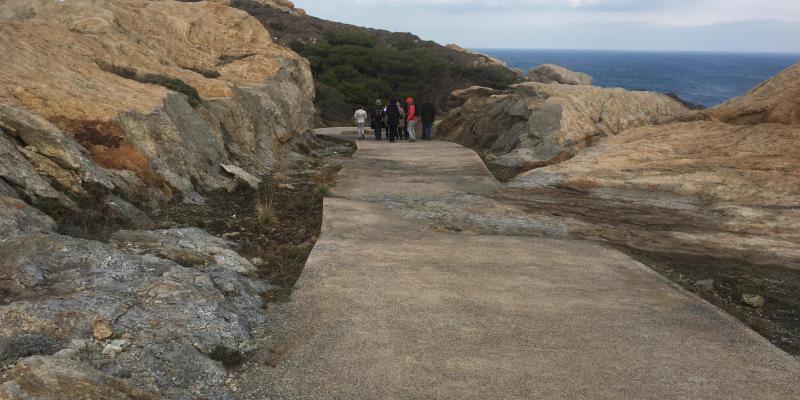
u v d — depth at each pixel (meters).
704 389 3.58
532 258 6.35
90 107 7.64
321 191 9.80
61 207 5.80
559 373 3.70
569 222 8.16
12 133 6.18
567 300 5.06
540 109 16.28
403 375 3.62
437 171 12.41
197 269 5.06
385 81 50.91
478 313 4.67
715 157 10.97
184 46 15.29
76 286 4.02
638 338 4.30
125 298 3.97
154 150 8.23
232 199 8.92
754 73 185.88
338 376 3.60
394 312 4.63
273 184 10.56
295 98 16.88
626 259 6.44
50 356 3.06
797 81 12.82
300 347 3.99
